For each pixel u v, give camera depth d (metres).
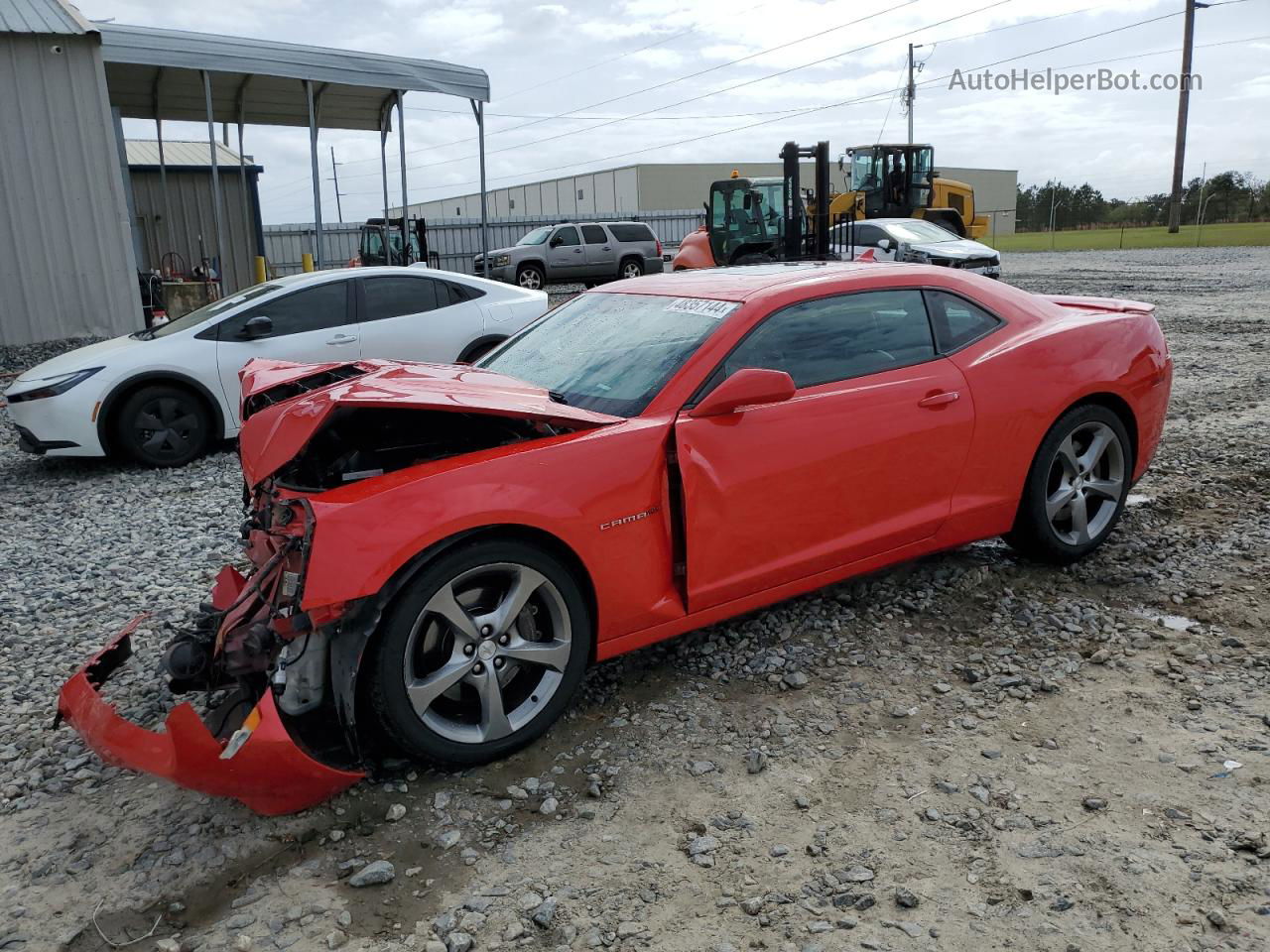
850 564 3.85
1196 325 13.38
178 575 5.16
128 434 7.73
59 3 13.29
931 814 2.77
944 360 4.05
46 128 12.39
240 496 6.90
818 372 3.74
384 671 2.84
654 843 2.72
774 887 2.52
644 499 3.30
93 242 12.85
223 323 8.05
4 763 3.31
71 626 4.48
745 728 3.31
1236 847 2.57
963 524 4.12
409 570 2.85
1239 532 4.98
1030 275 23.56
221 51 14.97
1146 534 5.00
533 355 4.16
